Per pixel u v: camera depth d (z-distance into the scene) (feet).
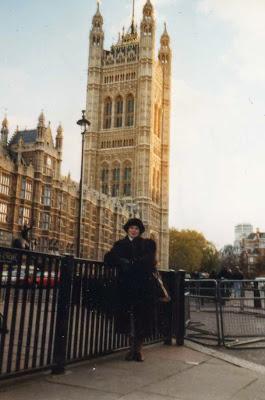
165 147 417.69
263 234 609.01
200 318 44.60
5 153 198.80
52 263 21.74
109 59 407.44
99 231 263.70
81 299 23.98
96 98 399.85
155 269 27.02
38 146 198.39
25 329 37.96
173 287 33.53
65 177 229.86
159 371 23.35
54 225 206.08
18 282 19.56
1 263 18.58
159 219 399.65
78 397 17.80
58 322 22.06
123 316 26.35
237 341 37.24
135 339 25.93
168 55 441.27
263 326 40.22
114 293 26.99
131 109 394.32
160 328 32.68
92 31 412.36
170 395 18.76
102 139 392.88
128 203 367.04
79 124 108.06
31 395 17.84
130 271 26.40
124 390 19.17
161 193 406.82
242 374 23.61
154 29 396.78
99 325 26.73
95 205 262.26
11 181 182.39
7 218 179.63
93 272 25.11
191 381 21.45
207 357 28.27
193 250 453.99
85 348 24.39
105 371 22.71
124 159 381.40
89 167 384.47
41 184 198.18
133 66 397.19
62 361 21.88
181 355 28.55
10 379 20.10
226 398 18.70
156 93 409.90
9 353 19.24
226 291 40.65
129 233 27.55
